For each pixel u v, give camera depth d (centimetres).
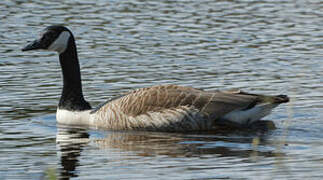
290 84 1970
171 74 2092
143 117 1606
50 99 1870
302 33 2616
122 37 2555
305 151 1384
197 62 2238
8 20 2777
